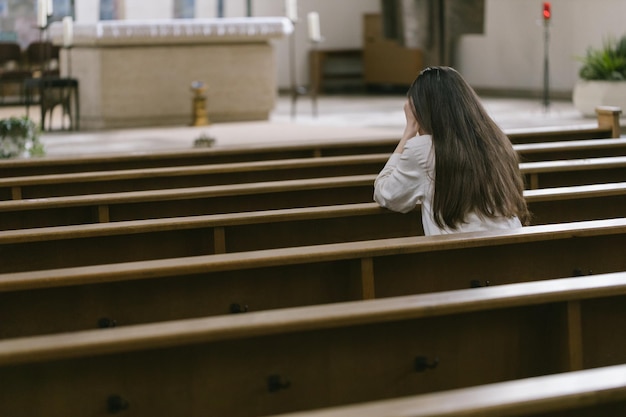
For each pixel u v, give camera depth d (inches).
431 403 70.3
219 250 164.9
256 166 241.1
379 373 100.9
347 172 261.0
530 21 639.1
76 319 122.1
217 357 95.0
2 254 158.2
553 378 75.5
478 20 637.9
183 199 203.9
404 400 71.1
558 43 618.8
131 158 279.7
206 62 515.5
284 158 299.9
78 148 401.4
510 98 648.4
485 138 147.3
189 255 166.2
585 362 107.2
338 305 95.8
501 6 664.4
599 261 145.7
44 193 238.1
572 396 72.2
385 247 127.0
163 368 94.0
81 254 161.3
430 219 152.0
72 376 92.2
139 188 245.0
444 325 102.5
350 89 777.6
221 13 706.8
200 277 125.0
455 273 136.8
